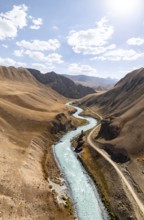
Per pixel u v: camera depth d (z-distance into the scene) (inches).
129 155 2997.0
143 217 1955.0
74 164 3063.5
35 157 2940.5
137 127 3595.0
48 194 2209.6
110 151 3284.9
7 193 1936.5
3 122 3486.7
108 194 2346.2
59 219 1924.2
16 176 2198.6
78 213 2054.6
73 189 2431.1
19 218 1759.4
